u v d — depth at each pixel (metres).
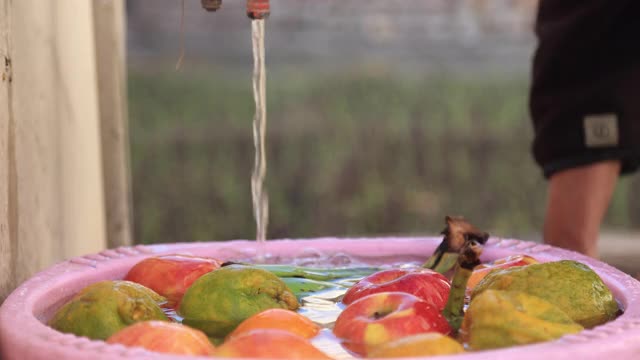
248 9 1.35
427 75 11.86
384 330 0.97
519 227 9.20
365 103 10.68
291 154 9.41
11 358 0.92
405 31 12.81
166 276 1.23
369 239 1.53
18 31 1.38
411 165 9.42
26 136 1.40
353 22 12.84
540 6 2.07
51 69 1.55
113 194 1.83
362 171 9.41
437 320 0.99
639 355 0.88
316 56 12.74
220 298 1.09
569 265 1.11
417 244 1.51
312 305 1.18
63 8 1.61
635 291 1.11
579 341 0.87
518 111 10.27
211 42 12.67
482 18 12.80
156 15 12.63
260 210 1.45
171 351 0.90
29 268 1.40
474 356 0.83
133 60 12.23
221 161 9.19
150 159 9.15
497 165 9.38
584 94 1.98
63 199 1.61
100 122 1.81
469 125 9.70
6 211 1.27
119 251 1.40
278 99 10.80
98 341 0.89
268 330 0.91
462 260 1.03
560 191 2.03
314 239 1.53
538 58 2.04
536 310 0.97
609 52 1.96
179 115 10.25
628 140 1.96
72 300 1.08
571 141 1.99
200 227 8.94
